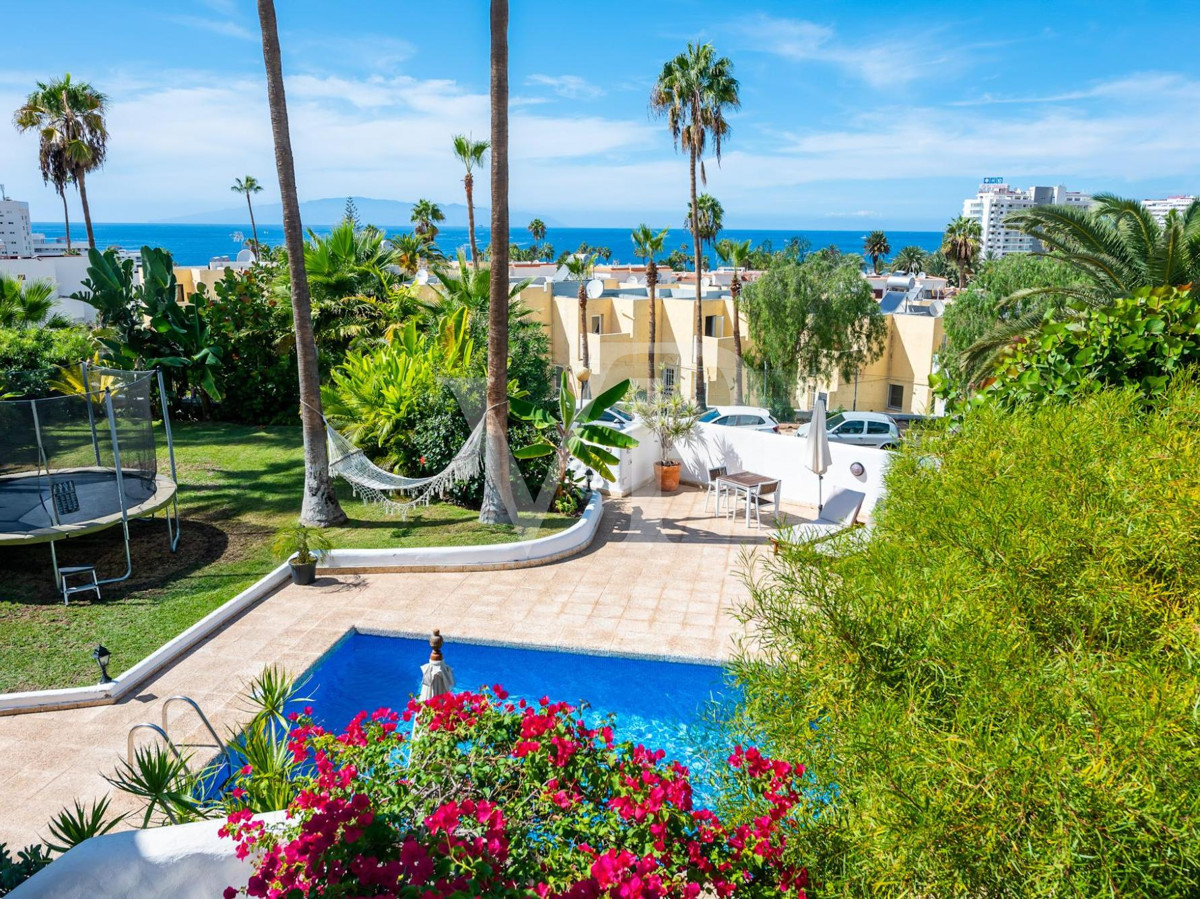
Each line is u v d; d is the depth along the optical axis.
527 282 18.38
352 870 3.04
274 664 8.43
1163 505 2.71
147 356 19.16
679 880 3.18
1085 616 2.65
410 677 8.62
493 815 3.16
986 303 26.39
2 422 10.88
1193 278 11.04
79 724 7.28
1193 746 2.07
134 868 3.45
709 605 9.85
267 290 20.84
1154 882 1.98
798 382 30.91
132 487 11.99
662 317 31.48
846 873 2.80
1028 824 2.15
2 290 18.48
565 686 8.36
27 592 10.09
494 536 11.92
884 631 2.81
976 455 3.67
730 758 3.71
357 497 14.31
